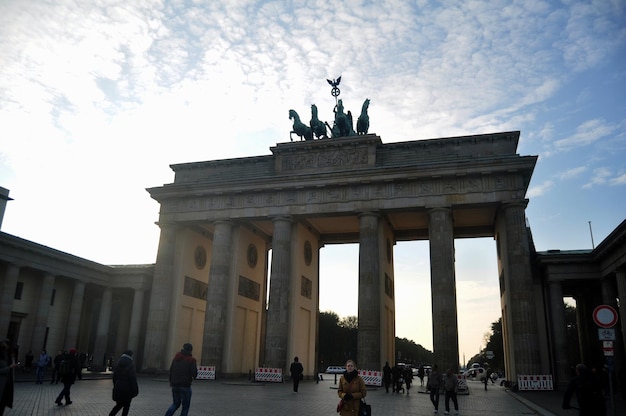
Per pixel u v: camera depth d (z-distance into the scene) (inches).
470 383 4338.1
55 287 3184.1
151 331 3063.5
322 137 3248.0
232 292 3122.5
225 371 2987.2
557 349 2534.5
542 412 1407.5
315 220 3282.5
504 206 2682.1
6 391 761.0
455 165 2741.1
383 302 2898.6
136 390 868.6
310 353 3282.5
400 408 1518.2
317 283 3523.6
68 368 1277.1
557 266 2620.6
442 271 2645.2
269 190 3068.4
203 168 3376.0
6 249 2618.1
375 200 2876.5
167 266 3174.2
